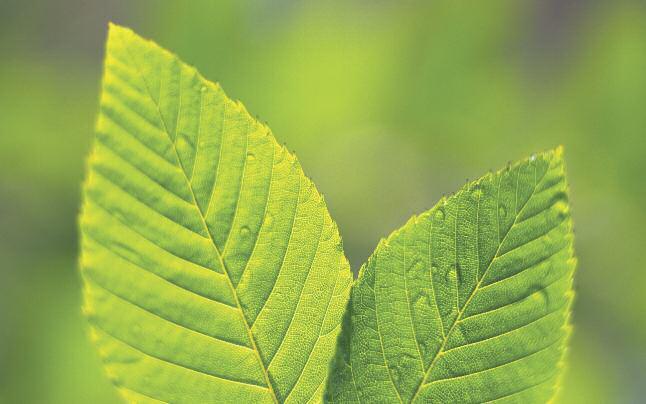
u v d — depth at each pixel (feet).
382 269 1.18
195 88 1.15
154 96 1.15
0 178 3.57
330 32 3.65
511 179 1.19
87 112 3.67
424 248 1.19
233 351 1.18
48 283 3.50
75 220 3.57
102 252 1.15
